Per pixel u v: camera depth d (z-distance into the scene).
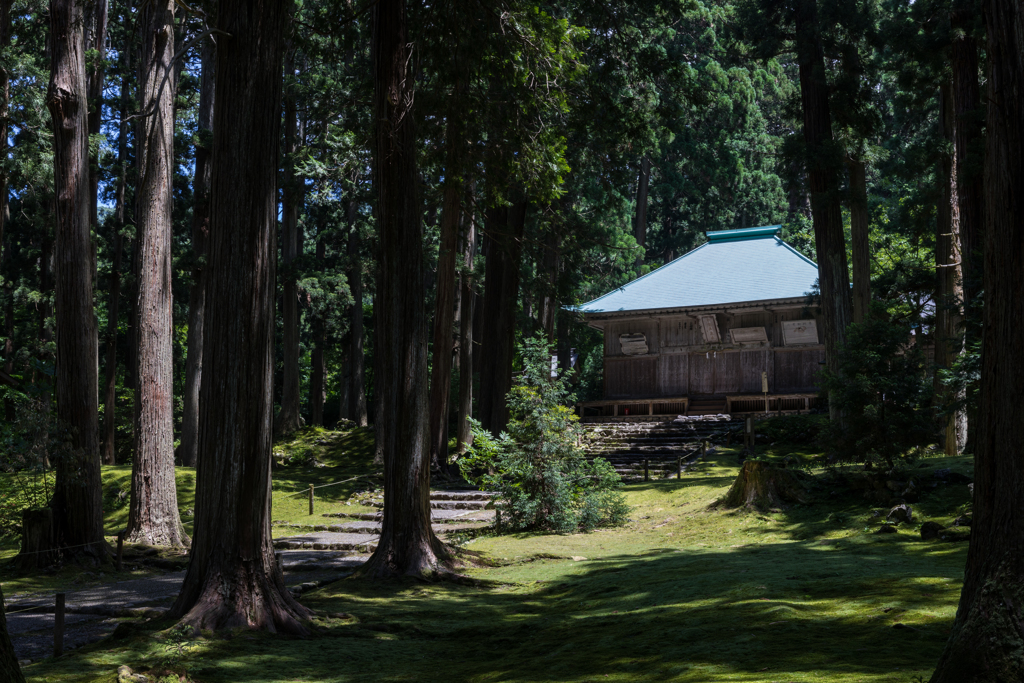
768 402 34.94
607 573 11.59
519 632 8.47
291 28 16.83
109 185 38.44
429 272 41.41
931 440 15.07
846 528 13.70
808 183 25.19
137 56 31.05
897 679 4.81
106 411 32.12
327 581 12.95
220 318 9.30
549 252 32.03
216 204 9.45
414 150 13.53
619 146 26.02
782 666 5.45
